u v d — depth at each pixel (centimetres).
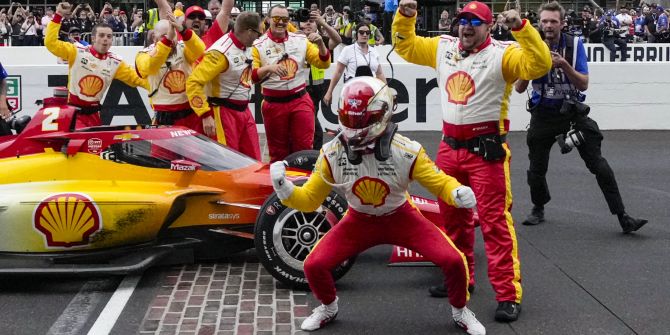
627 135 1355
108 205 557
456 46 502
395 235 459
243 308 512
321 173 448
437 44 512
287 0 2380
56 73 1317
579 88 681
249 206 591
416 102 1373
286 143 802
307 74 1049
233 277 581
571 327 482
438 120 1376
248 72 745
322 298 470
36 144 579
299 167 739
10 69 1311
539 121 720
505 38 1612
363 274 595
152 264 566
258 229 541
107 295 548
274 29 762
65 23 1992
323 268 461
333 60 1761
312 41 770
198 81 709
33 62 2042
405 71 1366
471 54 493
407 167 436
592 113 1412
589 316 502
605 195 710
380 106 427
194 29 826
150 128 609
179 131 605
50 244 560
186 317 494
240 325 480
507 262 496
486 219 497
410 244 459
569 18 2241
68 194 558
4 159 582
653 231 725
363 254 653
